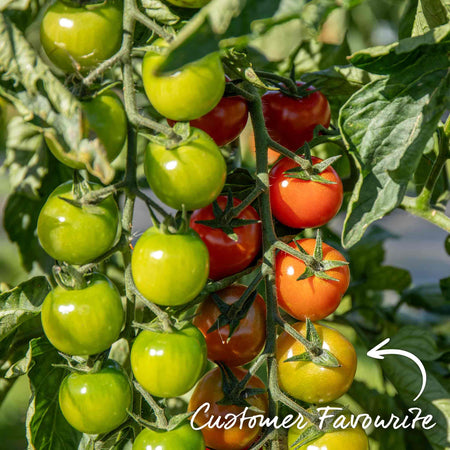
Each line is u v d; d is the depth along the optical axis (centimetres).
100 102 43
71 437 50
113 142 43
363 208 45
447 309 66
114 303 44
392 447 60
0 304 50
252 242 47
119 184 43
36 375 49
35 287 50
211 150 44
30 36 53
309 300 47
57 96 42
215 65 43
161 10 45
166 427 44
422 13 53
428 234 145
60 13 44
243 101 48
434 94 45
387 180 46
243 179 49
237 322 46
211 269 47
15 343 54
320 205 48
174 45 38
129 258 46
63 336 44
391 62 45
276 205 48
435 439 55
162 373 44
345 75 55
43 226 44
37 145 55
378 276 67
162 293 44
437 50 44
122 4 45
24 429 83
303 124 52
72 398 44
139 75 56
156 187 44
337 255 48
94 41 44
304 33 44
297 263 48
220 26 38
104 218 44
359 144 46
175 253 43
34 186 55
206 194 44
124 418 45
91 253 44
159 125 43
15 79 42
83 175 46
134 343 45
